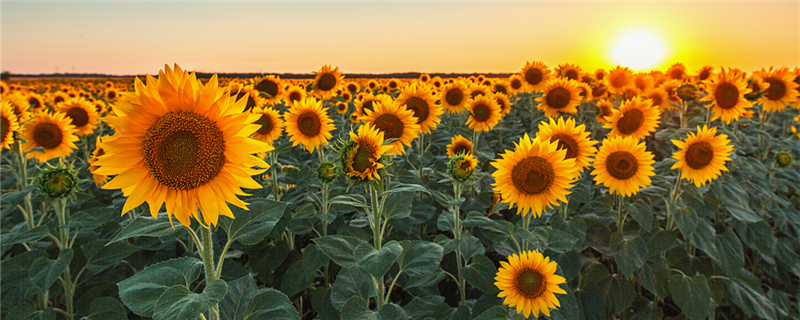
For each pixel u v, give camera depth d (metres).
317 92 9.40
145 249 4.28
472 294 4.55
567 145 4.14
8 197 3.58
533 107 9.99
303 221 3.98
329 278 4.80
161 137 1.90
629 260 3.95
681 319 4.28
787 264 4.85
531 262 3.08
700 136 4.25
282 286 3.93
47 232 3.44
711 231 4.28
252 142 1.94
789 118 7.21
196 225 2.78
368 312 2.80
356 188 5.03
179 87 1.90
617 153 4.15
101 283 4.20
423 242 3.14
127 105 1.84
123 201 4.77
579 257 4.09
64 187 3.62
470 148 5.48
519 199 3.65
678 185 4.43
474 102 6.45
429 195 5.54
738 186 4.75
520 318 3.10
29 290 4.00
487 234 3.68
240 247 4.46
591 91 8.97
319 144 5.39
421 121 5.84
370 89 16.25
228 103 1.98
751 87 6.48
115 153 1.85
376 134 2.81
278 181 5.17
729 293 4.36
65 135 5.71
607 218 4.57
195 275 2.18
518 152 3.60
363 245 2.57
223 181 1.97
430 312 3.62
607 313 4.07
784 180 5.76
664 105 8.62
